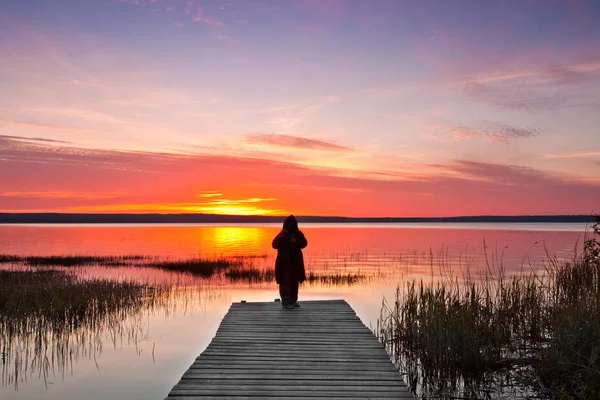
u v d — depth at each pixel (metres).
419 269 32.19
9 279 21.66
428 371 9.05
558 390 7.50
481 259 39.03
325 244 69.88
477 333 9.42
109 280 23.78
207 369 7.41
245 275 28.12
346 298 20.44
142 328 14.50
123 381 9.84
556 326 9.00
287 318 11.34
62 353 11.71
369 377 7.08
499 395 7.88
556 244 59.50
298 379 6.98
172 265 32.94
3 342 12.48
